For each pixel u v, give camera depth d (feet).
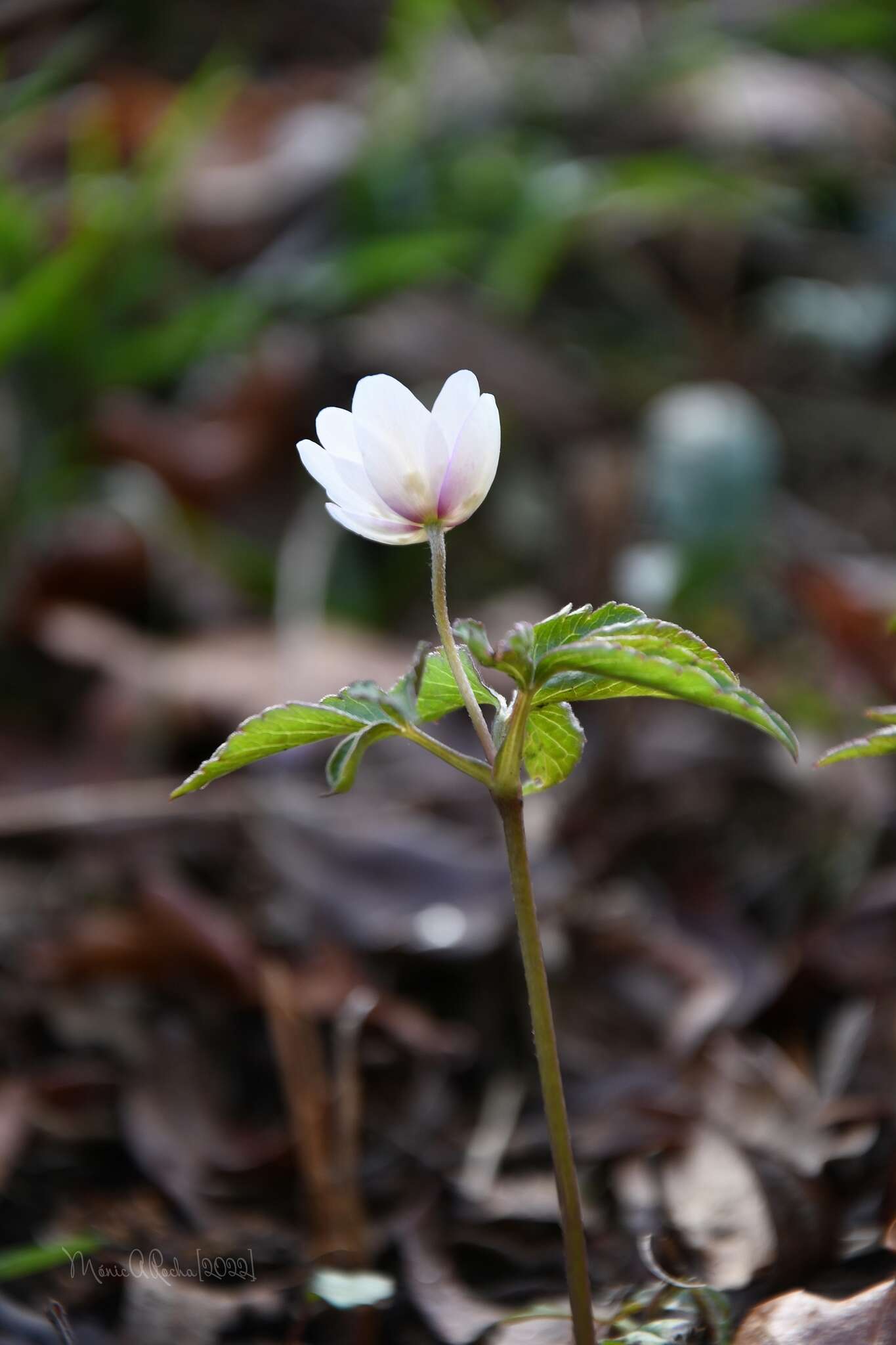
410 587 3.67
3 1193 2.06
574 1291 1.73
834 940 2.21
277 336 3.95
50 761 2.92
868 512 3.81
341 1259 1.99
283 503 3.79
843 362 4.47
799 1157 2.02
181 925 2.23
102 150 4.31
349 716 1.72
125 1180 2.10
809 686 3.07
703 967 2.29
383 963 2.35
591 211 4.27
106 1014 2.24
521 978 2.30
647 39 5.54
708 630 3.26
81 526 3.36
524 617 3.40
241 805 2.69
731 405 3.15
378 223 4.21
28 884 2.61
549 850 2.56
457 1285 1.98
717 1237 1.98
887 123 5.37
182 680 3.02
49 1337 1.91
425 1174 2.08
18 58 5.06
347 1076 2.03
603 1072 2.18
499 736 1.72
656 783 2.79
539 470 3.95
